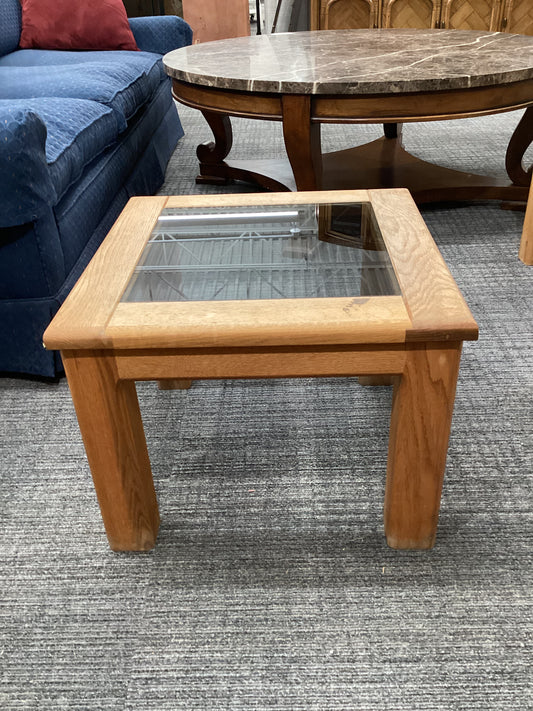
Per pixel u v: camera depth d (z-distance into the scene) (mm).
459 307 783
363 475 1121
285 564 955
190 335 761
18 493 1124
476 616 864
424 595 897
